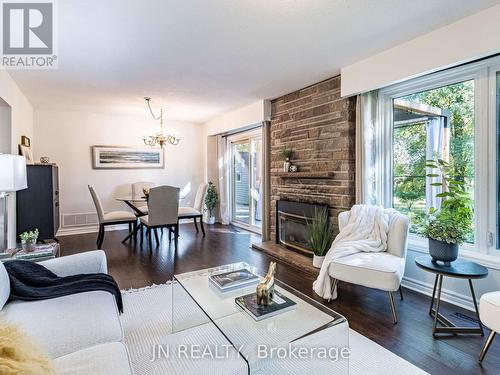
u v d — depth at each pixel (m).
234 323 1.74
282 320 1.75
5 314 1.55
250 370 1.49
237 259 4.00
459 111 2.70
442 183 2.77
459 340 2.09
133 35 2.51
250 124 5.21
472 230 2.61
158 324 2.29
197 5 2.06
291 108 4.32
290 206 4.24
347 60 3.09
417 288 2.92
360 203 3.27
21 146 4.03
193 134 6.93
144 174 6.35
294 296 2.00
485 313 1.75
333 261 2.60
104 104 5.04
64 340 1.36
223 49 2.80
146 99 4.70
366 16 2.22
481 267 2.17
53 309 1.63
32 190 4.03
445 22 2.33
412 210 3.11
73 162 5.65
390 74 2.82
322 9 2.12
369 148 3.24
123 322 2.32
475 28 2.21
